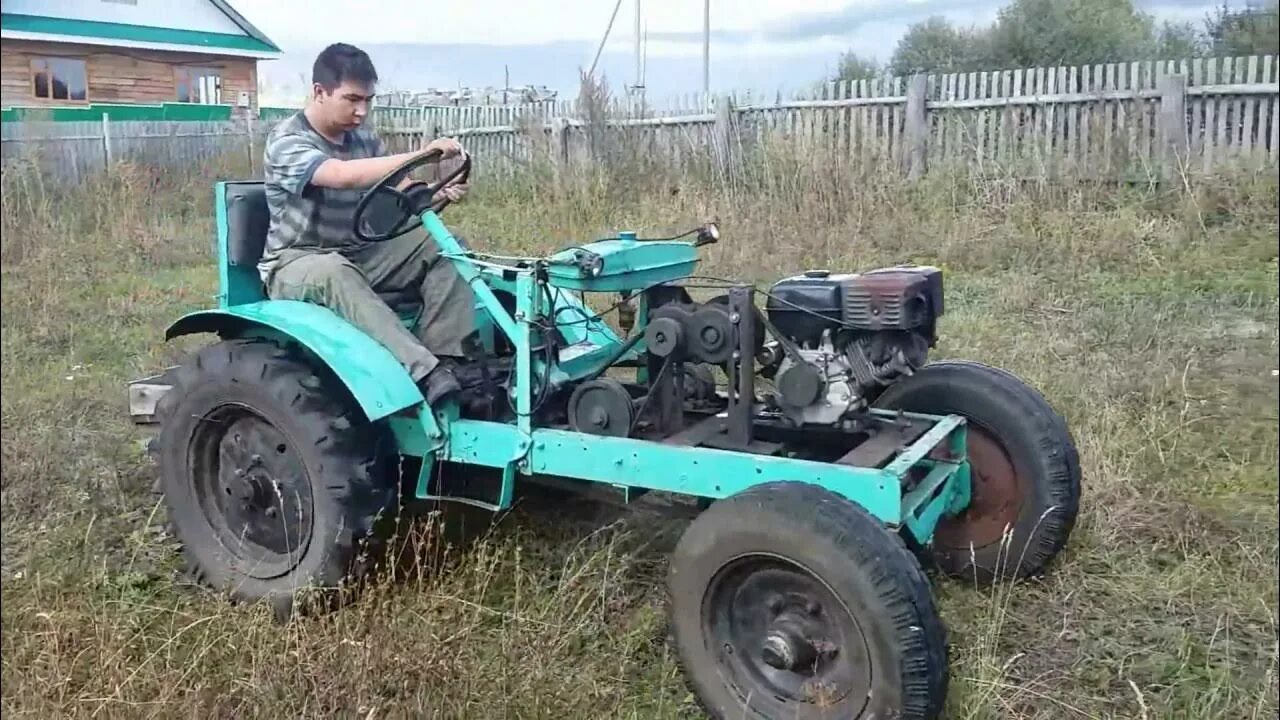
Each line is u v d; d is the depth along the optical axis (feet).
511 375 11.13
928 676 8.21
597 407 10.47
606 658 10.18
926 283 10.09
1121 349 17.76
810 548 8.46
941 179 28.53
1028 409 11.07
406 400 10.55
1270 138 27.04
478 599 10.72
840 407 9.97
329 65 11.89
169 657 9.62
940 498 10.50
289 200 11.78
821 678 8.79
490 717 8.96
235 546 11.58
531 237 27.94
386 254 12.00
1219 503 12.54
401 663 9.11
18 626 10.33
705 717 9.45
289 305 11.30
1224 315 19.51
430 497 11.19
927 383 11.51
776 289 10.38
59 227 29.37
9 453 14.51
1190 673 9.76
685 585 9.19
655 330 10.33
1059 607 10.86
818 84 32.45
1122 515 12.39
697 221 27.09
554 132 33.94
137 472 14.39
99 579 11.43
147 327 21.67
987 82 30.01
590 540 12.01
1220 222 25.18
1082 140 28.43
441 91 44.32
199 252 29.27
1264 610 10.58
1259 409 14.76
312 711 8.87
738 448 10.14
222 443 11.66
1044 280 22.68
